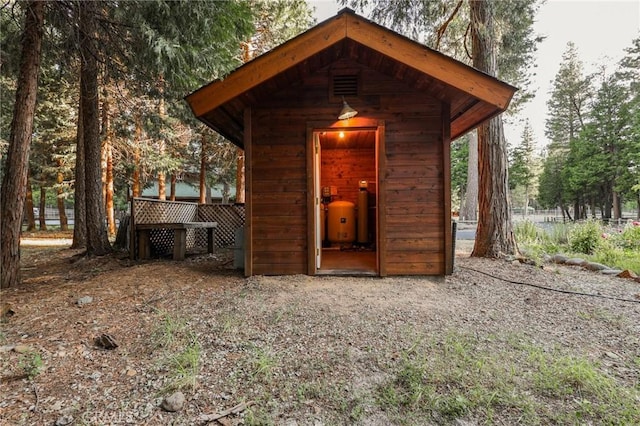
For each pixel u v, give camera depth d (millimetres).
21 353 2104
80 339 2316
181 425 1510
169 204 6641
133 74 5203
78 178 7434
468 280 3900
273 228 4148
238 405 1648
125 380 1844
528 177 28875
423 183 4066
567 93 24844
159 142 12211
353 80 4105
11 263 3783
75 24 4129
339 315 2758
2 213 3764
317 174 4477
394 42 3469
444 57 3416
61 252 6828
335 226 6738
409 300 3137
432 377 1852
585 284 3830
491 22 5340
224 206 7988
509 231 5410
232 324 2551
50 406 1616
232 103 3881
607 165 19891
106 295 3316
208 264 5031
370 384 1820
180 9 3590
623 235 7035
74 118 10375
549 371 1885
